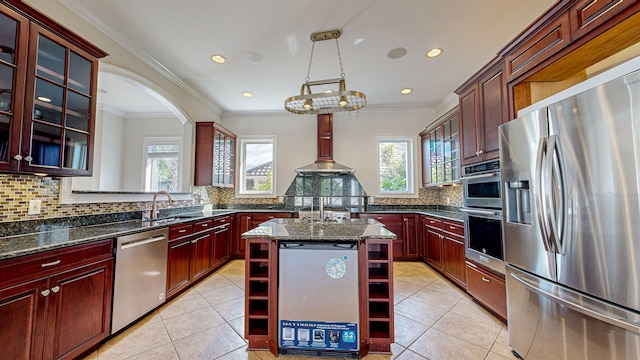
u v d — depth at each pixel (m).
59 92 1.83
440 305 2.58
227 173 4.57
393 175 4.94
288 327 1.82
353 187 4.84
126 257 2.07
